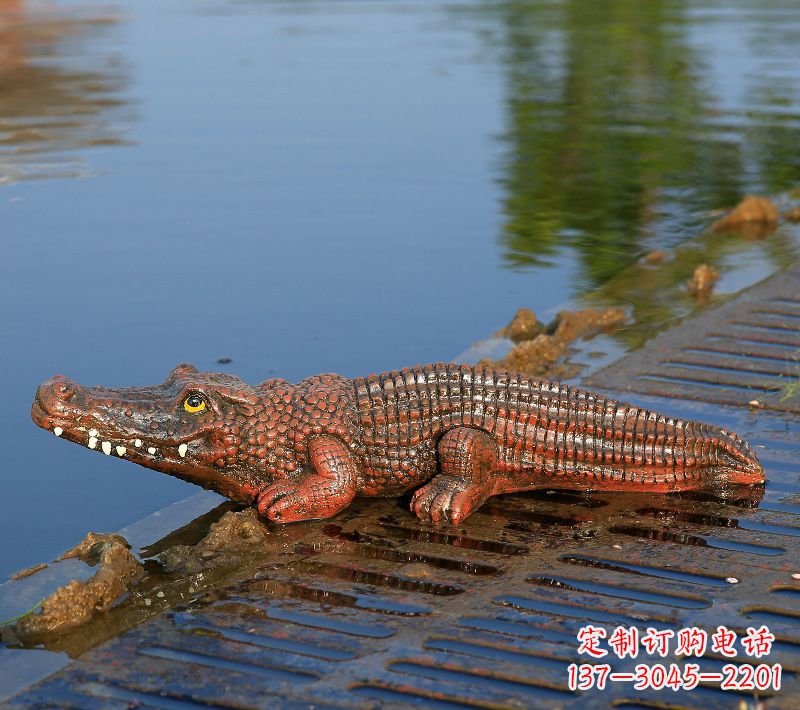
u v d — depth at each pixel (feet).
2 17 94.73
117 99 64.54
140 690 17.89
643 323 34.96
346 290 39.04
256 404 24.53
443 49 81.20
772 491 24.80
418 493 24.21
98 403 23.72
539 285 39.40
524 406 24.71
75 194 48.39
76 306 37.22
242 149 55.36
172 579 21.58
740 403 28.94
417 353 34.24
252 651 18.90
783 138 56.80
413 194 49.11
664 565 21.65
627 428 24.62
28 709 17.44
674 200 48.16
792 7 100.83
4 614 20.74
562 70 74.23
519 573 21.44
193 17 95.66
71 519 25.64
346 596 20.68
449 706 17.37
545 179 51.16
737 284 37.91
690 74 72.33
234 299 38.11
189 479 24.94
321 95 66.39
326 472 24.04
